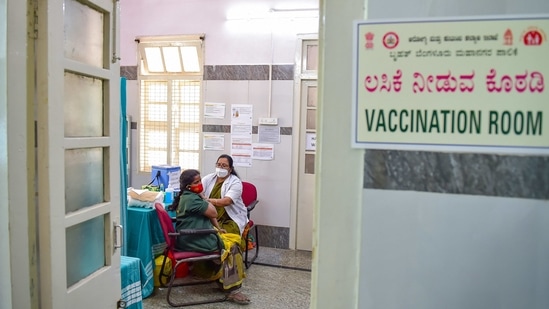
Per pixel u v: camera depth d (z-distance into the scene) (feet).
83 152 4.44
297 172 13.44
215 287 10.25
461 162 2.05
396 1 2.08
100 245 4.85
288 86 13.34
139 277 6.22
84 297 4.36
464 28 2.02
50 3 3.65
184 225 9.71
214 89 13.91
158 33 14.17
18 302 3.58
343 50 2.17
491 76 2.00
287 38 13.23
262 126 13.60
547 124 1.97
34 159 3.67
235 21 13.55
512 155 2.00
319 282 2.29
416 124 2.09
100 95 4.75
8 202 3.48
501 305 2.04
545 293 1.99
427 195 2.10
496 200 2.02
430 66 2.06
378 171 2.15
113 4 4.85
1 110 3.41
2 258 3.47
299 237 13.62
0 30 3.34
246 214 11.86
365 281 2.20
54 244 3.79
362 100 2.15
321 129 2.24
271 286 10.55
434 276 2.11
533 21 1.96
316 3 12.84
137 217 9.58
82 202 4.43
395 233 2.15
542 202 1.98
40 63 3.62
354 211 2.22
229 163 11.96
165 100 14.44
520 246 2.01
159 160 14.70
